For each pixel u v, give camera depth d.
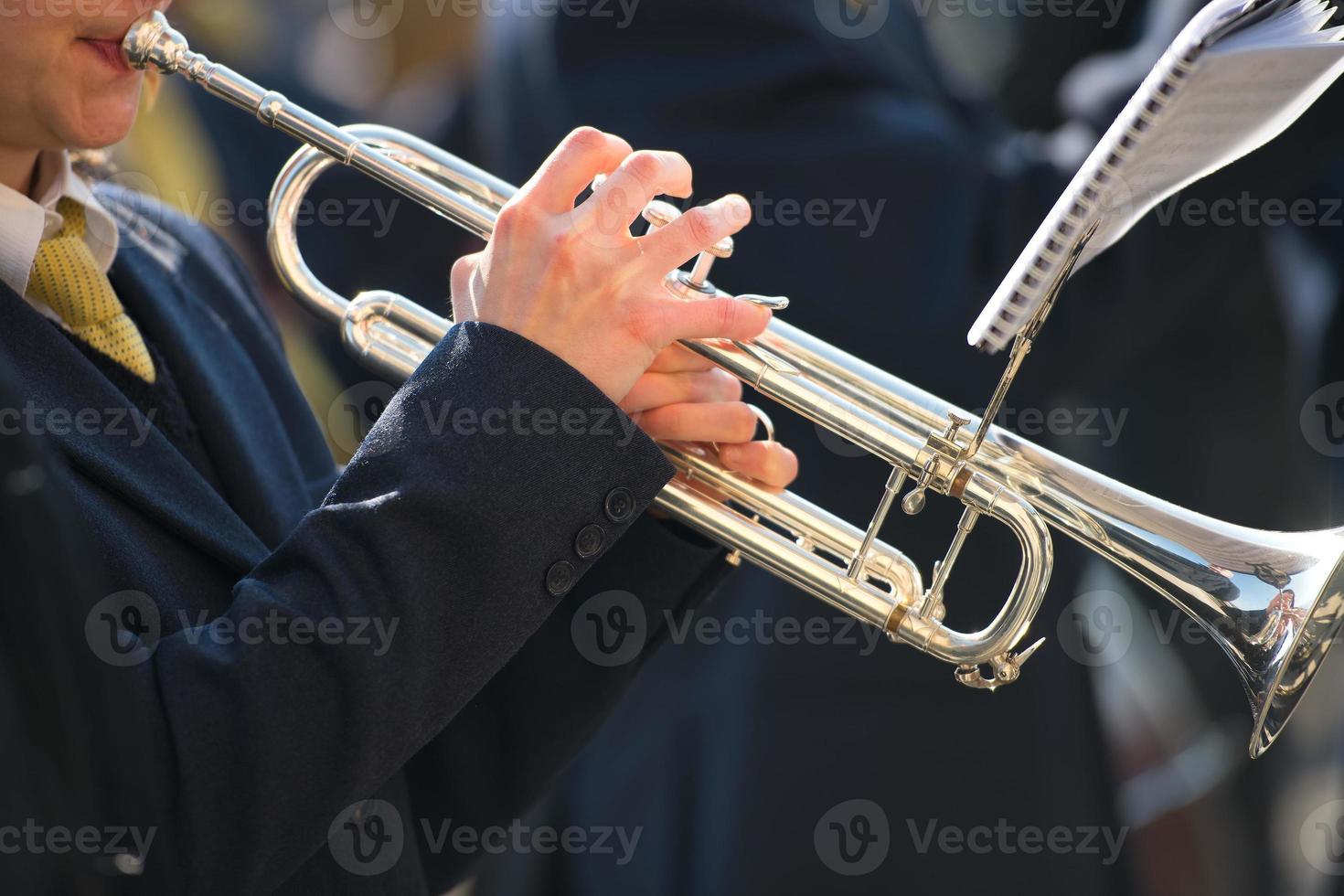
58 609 2.71
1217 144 3.42
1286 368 8.86
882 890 6.64
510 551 3.50
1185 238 6.39
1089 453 8.89
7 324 3.74
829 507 6.63
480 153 8.39
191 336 4.42
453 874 4.77
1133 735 10.04
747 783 6.66
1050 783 6.77
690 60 6.36
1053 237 3.58
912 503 4.34
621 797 7.01
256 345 4.86
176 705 3.29
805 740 6.64
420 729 3.54
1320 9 3.19
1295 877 9.50
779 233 6.33
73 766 2.71
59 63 3.64
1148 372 8.86
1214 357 8.84
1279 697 4.17
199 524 3.86
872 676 6.67
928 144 6.17
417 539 3.46
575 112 6.48
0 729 2.62
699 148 6.34
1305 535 4.39
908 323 6.34
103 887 2.76
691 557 4.60
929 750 6.65
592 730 4.70
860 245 6.27
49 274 3.95
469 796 4.73
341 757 3.40
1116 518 4.32
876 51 6.32
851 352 6.45
